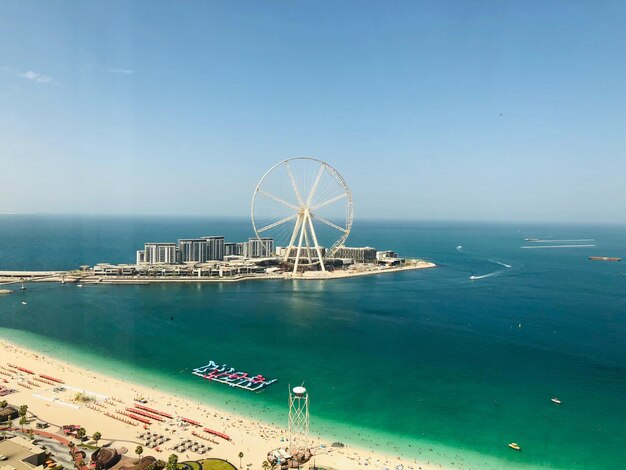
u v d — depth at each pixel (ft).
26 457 364.17
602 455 423.64
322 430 463.42
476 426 474.49
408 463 406.82
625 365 647.97
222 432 447.83
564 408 514.27
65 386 540.11
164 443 421.59
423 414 499.92
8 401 492.13
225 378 588.50
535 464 409.69
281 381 583.99
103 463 367.04
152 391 542.57
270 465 388.16
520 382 586.04
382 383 579.89
